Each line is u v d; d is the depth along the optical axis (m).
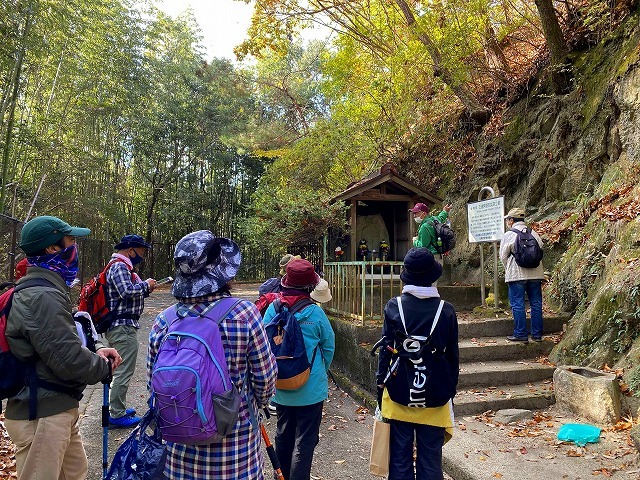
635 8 7.72
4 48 7.88
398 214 8.39
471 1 8.86
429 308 2.76
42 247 2.41
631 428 3.99
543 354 5.79
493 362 5.61
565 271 6.82
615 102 7.26
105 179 16.80
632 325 4.93
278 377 2.96
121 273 4.27
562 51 8.78
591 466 3.58
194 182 23.72
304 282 3.28
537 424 4.45
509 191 9.63
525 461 3.70
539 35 10.41
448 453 3.86
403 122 11.95
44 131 11.41
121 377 4.34
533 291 5.89
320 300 3.89
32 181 12.11
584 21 8.31
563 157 8.48
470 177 10.58
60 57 10.63
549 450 3.88
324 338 3.21
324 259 8.06
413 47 10.02
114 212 15.68
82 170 13.36
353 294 6.59
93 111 13.47
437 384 2.68
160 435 2.01
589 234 6.75
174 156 22.34
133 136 19.92
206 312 1.99
